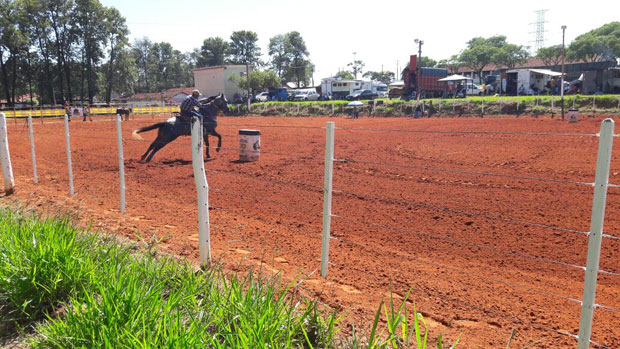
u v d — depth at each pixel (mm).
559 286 4902
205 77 91938
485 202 8914
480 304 4418
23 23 76125
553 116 35969
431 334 3805
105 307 3447
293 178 12062
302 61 140250
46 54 80125
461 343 3652
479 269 5441
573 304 4414
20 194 9953
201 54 147625
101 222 7422
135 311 3461
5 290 4199
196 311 3711
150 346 2941
